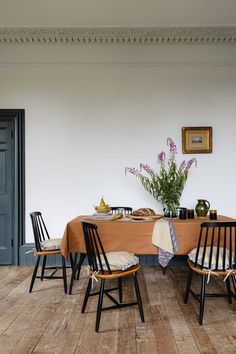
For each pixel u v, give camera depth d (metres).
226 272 2.07
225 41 3.67
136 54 3.68
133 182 3.67
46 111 3.69
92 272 2.13
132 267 2.20
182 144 3.65
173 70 3.67
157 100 3.69
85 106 3.69
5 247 3.65
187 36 3.67
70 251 2.60
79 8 3.17
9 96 3.68
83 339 1.89
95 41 3.68
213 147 3.66
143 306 2.38
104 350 1.76
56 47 3.69
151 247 2.47
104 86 3.69
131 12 3.26
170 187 2.88
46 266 3.56
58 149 3.68
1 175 3.68
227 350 1.75
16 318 2.18
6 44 3.67
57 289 2.78
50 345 1.82
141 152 3.68
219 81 3.65
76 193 3.67
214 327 2.03
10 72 3.69
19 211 3.63
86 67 3.69
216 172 3.65
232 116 3.66
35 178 3.66
